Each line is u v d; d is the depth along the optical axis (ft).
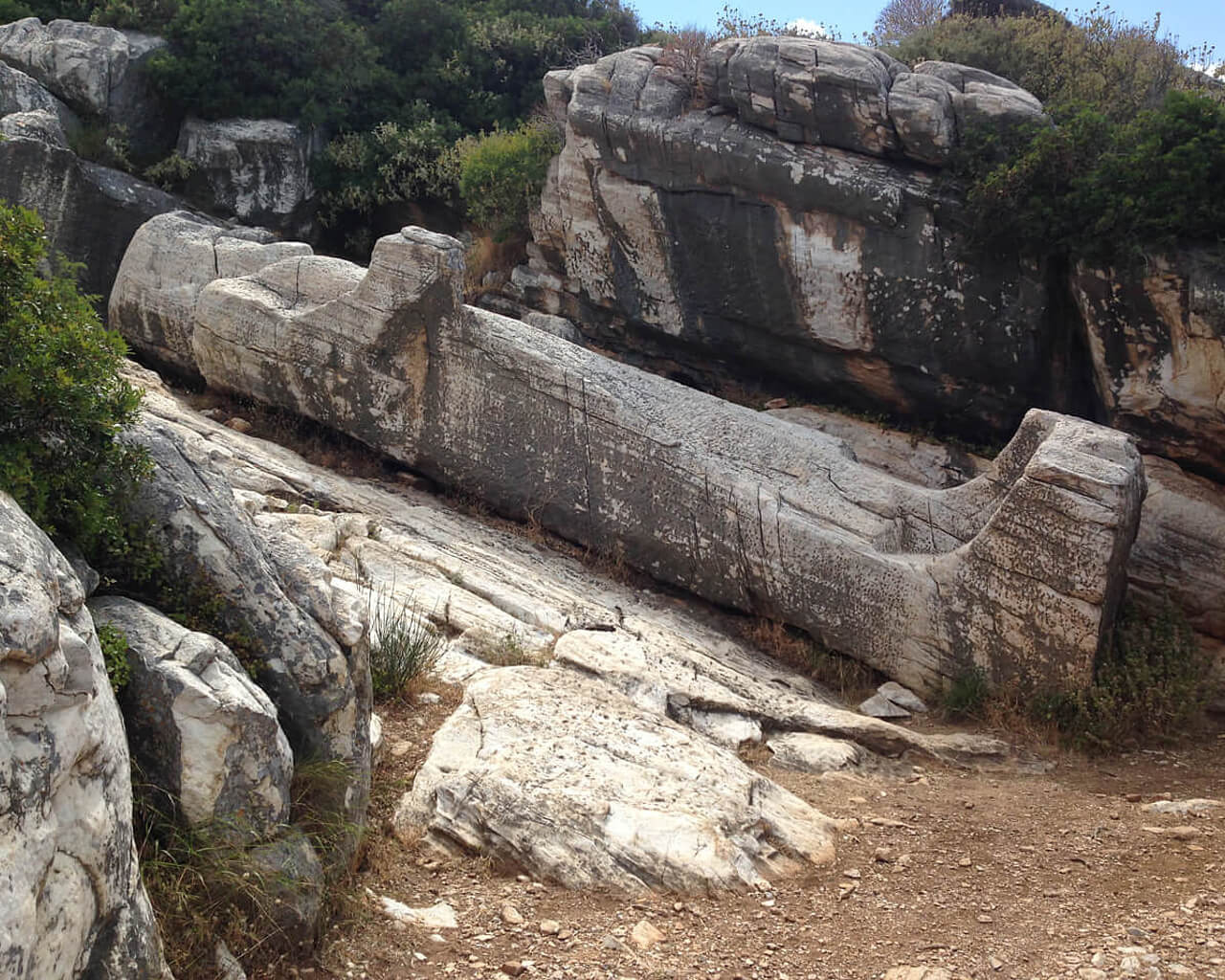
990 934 14.07
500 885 14.42
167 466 13.79
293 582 14.25
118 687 11.28
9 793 8.08
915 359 31.55
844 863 16.25
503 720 17.83
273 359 32.42
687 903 14.33
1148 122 27.96
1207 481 28.86
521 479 29.71
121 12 48.21
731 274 33.45
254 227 46.50
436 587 24.40
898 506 26.91
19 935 7.88
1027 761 22.41
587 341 38.34
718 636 26.71
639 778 16.56
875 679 26.25
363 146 47.91
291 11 49.37
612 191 34.81
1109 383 28.99
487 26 53.72
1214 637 27.73
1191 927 14.08
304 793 13.04
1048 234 28.68
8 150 37.78
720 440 28.32
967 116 30.37
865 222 30.96
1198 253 26.84
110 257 39.78
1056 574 23.73
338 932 12.47
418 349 30.45
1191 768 22.27
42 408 12.19
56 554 10.12
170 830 11.25
